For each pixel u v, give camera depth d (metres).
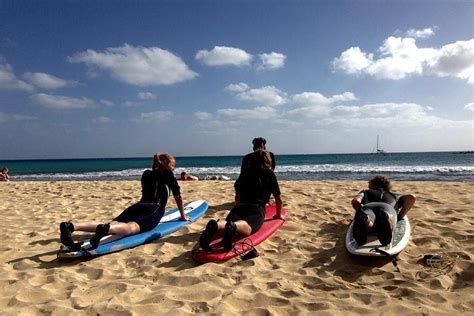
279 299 3.50
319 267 4.33
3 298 3.69
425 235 5.18
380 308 3.29
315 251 4.87
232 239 4.77
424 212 6.44
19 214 7.62
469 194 8.37
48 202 9.09
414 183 11.26
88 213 7.59
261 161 5.26
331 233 5.54
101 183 14.54
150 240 5.37
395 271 4.12
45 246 5.38
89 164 65.19
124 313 3.31
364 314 3.21
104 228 4.73
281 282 3.90
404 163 40.94
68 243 4.68
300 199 8.02
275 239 5.37
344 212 6.68
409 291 3.61
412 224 5.68
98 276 4.27
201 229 5.97
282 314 3.26
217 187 11.43
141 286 3.88
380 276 4.05
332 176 21.86
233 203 7.94
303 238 5.37
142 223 5.32
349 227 5.48
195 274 4.17
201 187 11.57
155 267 4.45
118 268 4.48
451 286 3.72
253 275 4.13
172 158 5.75
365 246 4.57
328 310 3.28
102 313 3.33
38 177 29.11
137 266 4.55
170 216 6.46
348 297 3.56
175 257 4.79
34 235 5.91
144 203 5.46
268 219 5.96
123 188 11.98
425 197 8.02
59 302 3.54
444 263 4.18
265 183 5.26
